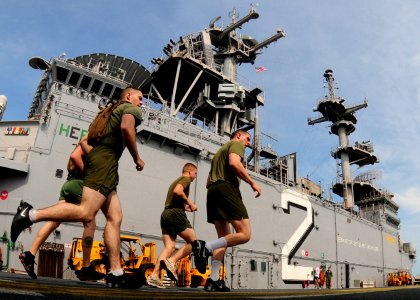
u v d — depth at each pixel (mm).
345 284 37000
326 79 53094
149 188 21188
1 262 13797
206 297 2713
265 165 34469
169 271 6613
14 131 18859
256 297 2945
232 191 4957
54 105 19203
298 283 29891
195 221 22891
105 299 2135
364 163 55219
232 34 37344
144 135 21734
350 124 51438
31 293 2000
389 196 54062
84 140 5688
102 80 23438
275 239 28750
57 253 16719
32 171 17562
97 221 18438
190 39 34688
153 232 20641
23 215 3232
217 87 34812
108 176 3762
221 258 5312
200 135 25922
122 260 15414
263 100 36094
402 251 54812
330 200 38969
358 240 41656
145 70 28375
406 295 2857
